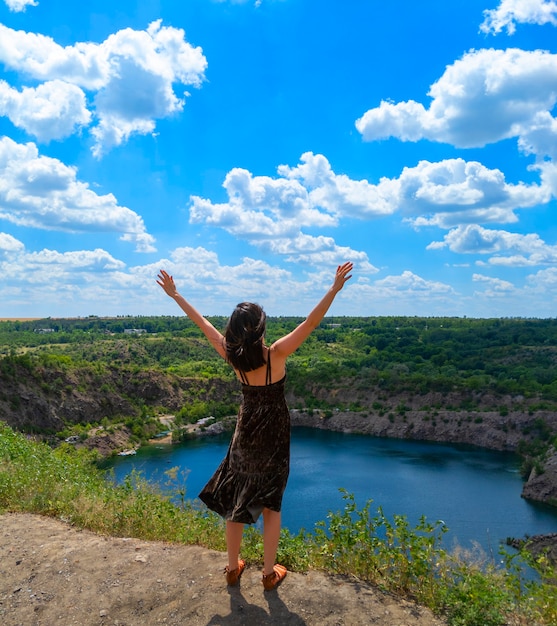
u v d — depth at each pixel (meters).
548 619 3.12
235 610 3.09
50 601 3.35
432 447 70.31
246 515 3.15
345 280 3.01
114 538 4.44
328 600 3.21
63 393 70.88
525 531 37.78
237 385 97.50
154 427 74.44
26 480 5.77
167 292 3.65
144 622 3.06
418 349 143.62
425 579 3.47
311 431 82.38
